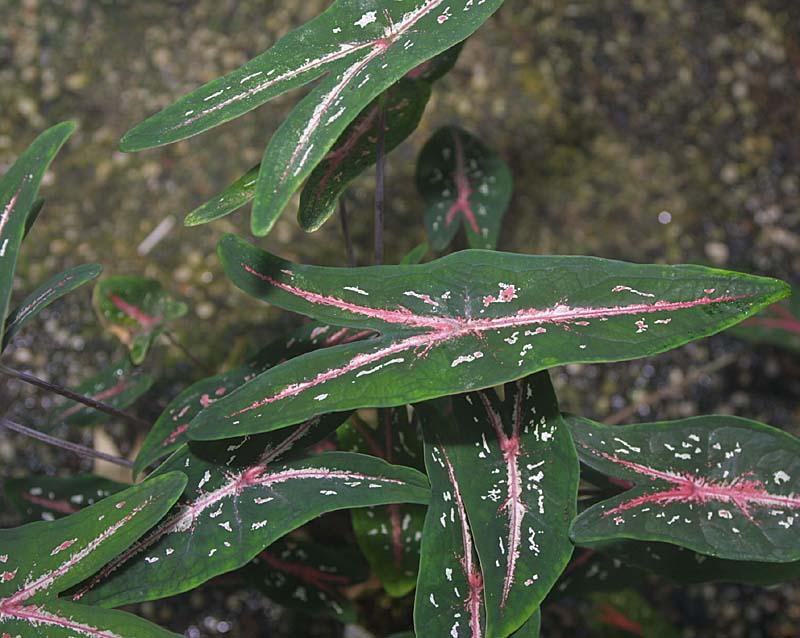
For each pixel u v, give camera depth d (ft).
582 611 1.78
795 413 1.94
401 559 1.33
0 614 0.90
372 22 0.87
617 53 2.18
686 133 2.12
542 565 0.91
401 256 2.00
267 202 0.78
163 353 1.92
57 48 2.16
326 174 1.03
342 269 0.97
